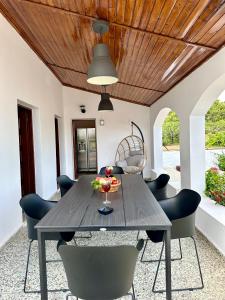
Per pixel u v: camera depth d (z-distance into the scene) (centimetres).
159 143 735
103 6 249
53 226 180
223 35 250
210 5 204
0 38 326
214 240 295
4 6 328
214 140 523
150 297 209
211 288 218
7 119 342
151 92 577
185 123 407
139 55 361
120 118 788
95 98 774
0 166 317
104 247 139
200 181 391
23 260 275
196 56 312
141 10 240
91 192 292
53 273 246
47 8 296
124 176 406
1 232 313
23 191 496
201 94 333
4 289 224
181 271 244
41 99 520
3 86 332
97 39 338
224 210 321
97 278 148
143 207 225
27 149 500
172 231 218
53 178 604
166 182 359
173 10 227
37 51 485
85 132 906
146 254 280
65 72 612
